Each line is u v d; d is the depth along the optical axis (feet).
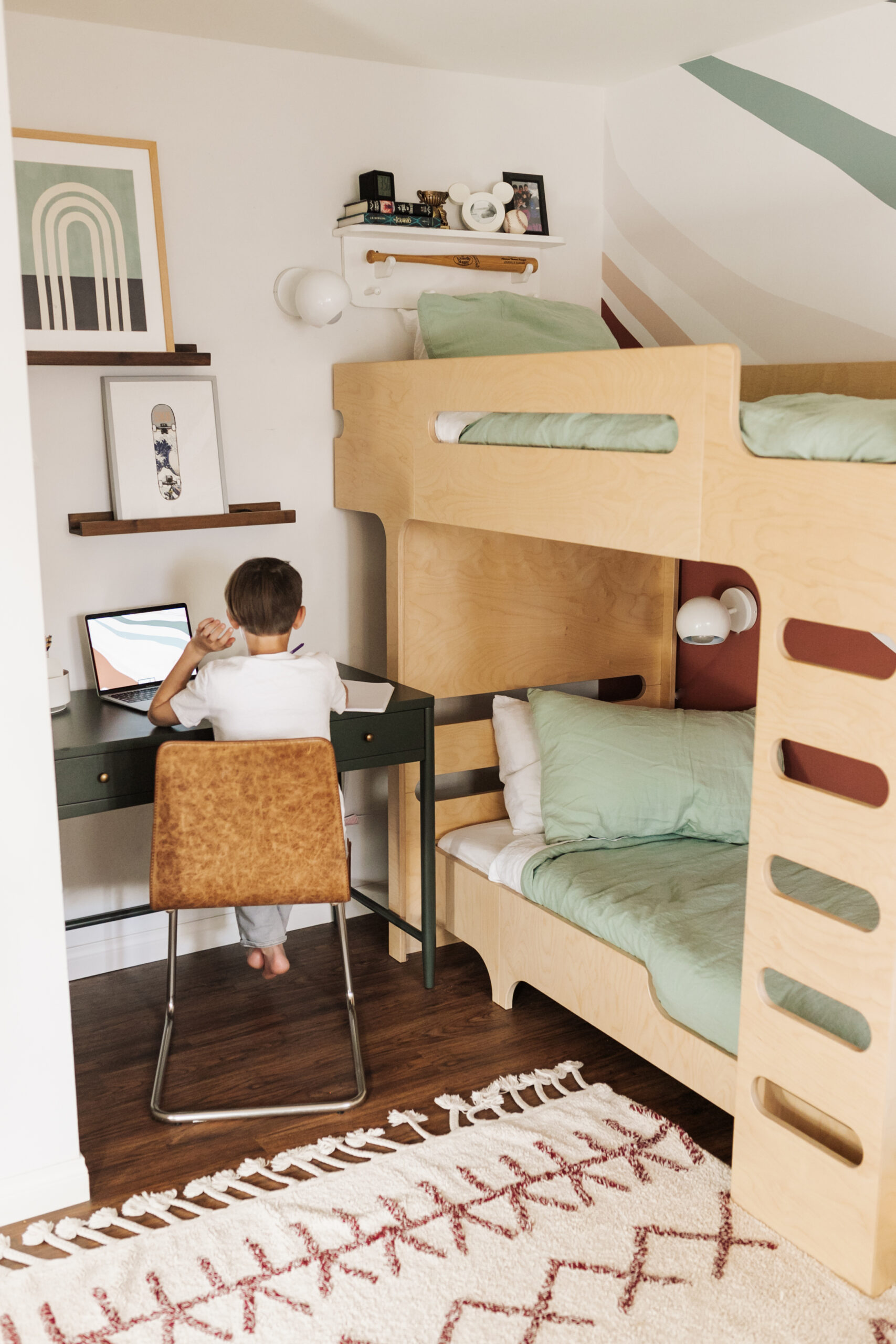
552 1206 6.69
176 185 9.25
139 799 8.17
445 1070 8.26
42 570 9.16
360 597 10.80
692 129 10.20
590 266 11.48
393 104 10.10
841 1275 6.07
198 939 10.43
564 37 9.34
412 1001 9.36
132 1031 8.89
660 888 8.23
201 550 9.87
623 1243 6.37
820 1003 6.41
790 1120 6.54
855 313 8.94
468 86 10.44
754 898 6.32
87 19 8.64
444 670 10.14
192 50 9.12
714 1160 7.12
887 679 5.44
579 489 7.22
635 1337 5.70
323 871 7.57
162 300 9.16
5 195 5.78
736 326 10.08
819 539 5.65
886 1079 5.64
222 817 7.32
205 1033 8.82
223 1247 6.39
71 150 8.73
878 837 5.54
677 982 7.16
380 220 9.74
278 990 9.59
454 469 8.61
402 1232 6.49
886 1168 5.78
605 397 6.92
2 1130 6.58
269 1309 5.93
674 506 6.51
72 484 9.18
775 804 6.12
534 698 9.86
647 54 9.87
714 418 6.16
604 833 9.11
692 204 10.34
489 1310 5.90
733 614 10.23
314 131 9.76
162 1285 6.11
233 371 9.78
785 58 9.21
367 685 9.56
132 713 8.75
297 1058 8.43
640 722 9.55
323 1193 6.84
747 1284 6.04
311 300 9.47
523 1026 8.92
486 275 10.85
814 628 9.45
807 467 5.66
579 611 10.81
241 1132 7.51
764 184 9.57
